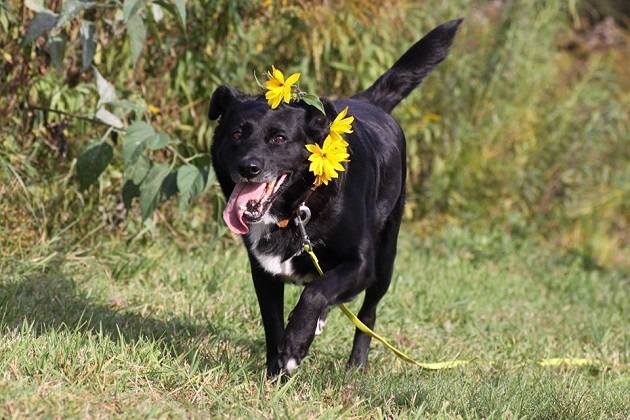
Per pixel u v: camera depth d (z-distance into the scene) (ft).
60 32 19.66
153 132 19.10
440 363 17.13
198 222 23.09
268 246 15.02
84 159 19.16
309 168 14.17
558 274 28.66
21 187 20.38
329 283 14.21
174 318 17.63
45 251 20.22
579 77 37.96
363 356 16.92
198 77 23.31
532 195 33.55
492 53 32.35
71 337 14.08
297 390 13.84
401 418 12.83
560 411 14.14
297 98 14.87
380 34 26.22
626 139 36.86
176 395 12.73
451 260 27.09
